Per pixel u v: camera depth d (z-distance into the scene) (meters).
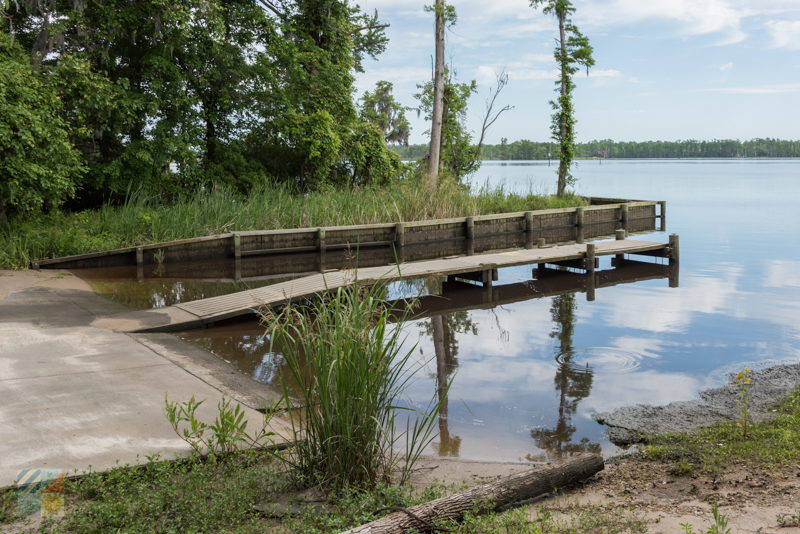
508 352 9.35
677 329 10.65
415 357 9.11
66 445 5.05
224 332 9.83
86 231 17.41
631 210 28.08
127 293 12.71
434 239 21.45
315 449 4.75
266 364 8.23
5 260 14.69
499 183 29.78
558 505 4.45
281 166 26.67
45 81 16.84
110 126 20.30
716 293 13.77
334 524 3.91
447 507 4.02
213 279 14.78
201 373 7.45
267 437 5.53
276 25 24.73
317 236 19.05
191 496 4.25
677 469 5.13
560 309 12.31
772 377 7.91
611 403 7.19
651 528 3.88
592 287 14.63
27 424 5.45
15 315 9.84
